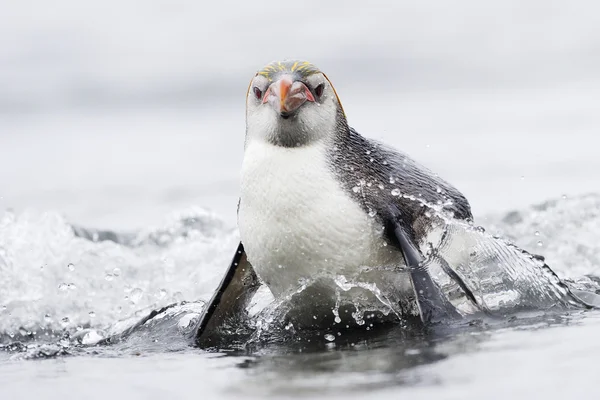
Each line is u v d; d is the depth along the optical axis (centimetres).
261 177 1086
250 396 779
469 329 988
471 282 1159
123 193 2575
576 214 1708
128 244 1764
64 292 1430
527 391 711
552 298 1107
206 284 1480
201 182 2670
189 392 820
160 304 1430
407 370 812
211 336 1150
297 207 1071
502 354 837
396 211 1124
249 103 1134
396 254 1127
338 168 1109
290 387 793
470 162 2647
